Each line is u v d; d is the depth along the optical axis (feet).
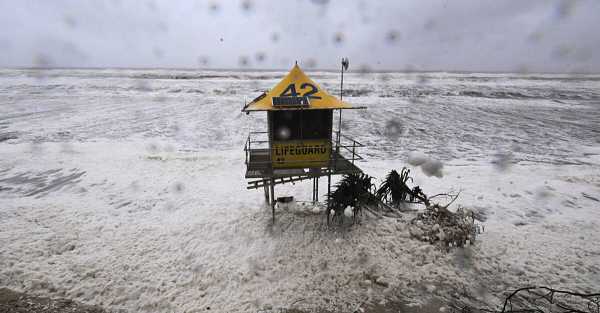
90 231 28.96
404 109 114.52
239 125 85.81
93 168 49.34
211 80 229.04
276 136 26.53
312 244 25.46
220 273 22.63
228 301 20.03
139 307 19.76
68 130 77.30
